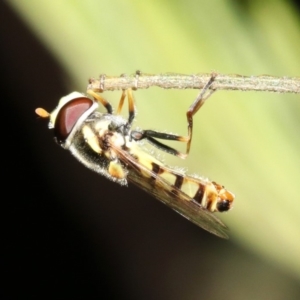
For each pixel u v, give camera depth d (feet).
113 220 0.38
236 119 0.32
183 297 0.37
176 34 0.32
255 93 0.32
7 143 0.37
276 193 0.32
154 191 0.31
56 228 0.38
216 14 0.33
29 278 0.38
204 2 0.33
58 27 0.32
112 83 0.29
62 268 0.38
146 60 0.32
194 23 0.32
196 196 0.31
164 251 0.38
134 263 0.38
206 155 0.32
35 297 0.38
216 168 0.32
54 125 0.31
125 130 0.31
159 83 0.29
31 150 0.38
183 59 0.32
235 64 0.32
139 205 0.38
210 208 0.31
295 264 0.32
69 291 0.38
